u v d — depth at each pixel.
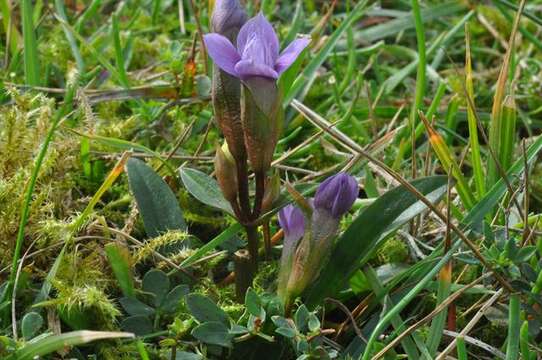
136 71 0.42
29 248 0.33
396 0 0.49
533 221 0.35
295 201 0.32
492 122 0.35
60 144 0.35
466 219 0.34
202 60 0.42
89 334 0.29
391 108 0.41
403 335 0.31
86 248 0.34
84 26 0.45
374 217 0.33
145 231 0.36
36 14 0.43
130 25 0.43
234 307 0.32
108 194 0.37
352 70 0.42
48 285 0.32
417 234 0.36
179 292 0.32
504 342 0.33
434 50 0.44
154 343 0.32
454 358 0.32
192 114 0.40
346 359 0.31
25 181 0.34
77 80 0.38
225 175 0.32
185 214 0.36
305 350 0.30
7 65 0.41
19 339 0.31
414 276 0.33
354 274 0.33
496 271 0.32
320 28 0.42
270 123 0.31
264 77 0.31
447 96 0.43
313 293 0.33
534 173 0.39
